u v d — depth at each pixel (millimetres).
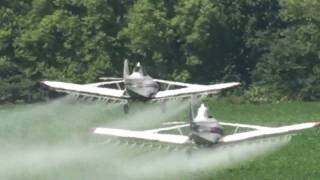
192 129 121438
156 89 136625
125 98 135375
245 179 129375
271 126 193500
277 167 137750
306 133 165125
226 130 189500
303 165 139375
